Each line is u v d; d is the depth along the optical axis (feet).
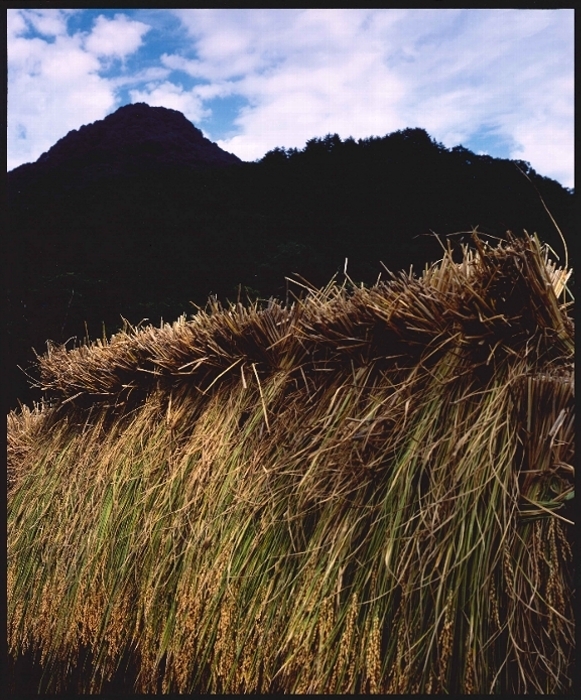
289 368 5.59
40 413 10.87
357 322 4.99
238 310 6.07
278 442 5.32
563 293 4.37
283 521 4.83
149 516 6.07
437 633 3.94
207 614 5.01
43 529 7.76
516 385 4.13
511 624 3.78
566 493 3.78
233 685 4.68
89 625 6.21
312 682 4.14
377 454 4.52
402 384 4.60
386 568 4.16
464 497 4.03
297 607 4.45
